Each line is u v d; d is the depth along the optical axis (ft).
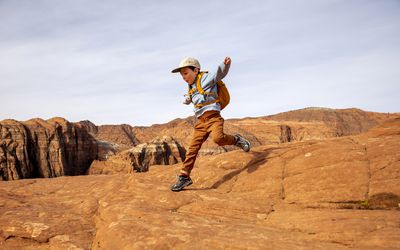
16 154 210.79
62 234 13.41
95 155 266.57
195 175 20.06
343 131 614.34
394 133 20.40
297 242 10.46
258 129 562.66
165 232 11.00
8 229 13.60
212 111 16.16
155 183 18.01
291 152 19.17
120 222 12.01
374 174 14.83
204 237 10.61
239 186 17.46
